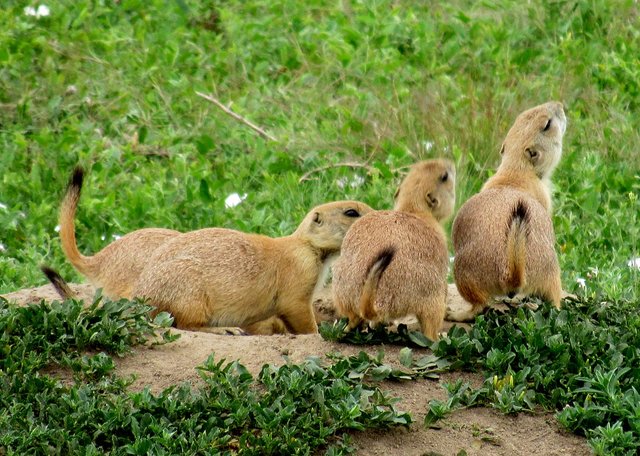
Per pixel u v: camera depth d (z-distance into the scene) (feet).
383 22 61.11
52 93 54.65
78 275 42.19
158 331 32.58
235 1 66.03
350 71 57.52
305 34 60.95
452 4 64.69
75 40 57.82
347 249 32.86
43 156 49.62
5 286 40.32
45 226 45.19
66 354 30.71
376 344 31.94
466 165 48.14
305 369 29.68
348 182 48.37
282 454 27.27
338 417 27.99
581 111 54.60
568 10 61.41
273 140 51.01
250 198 47.26
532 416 29.17
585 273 41.75
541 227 34.55
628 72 55.93
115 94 55.06
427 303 32.04
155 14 63.46
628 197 47.32
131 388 29.78
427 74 57.00
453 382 30.27
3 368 30.04
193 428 27.89
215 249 35.37
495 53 57.88
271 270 36.04
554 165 39.19
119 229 44.78
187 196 45.93
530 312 33.32
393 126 51.62
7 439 27.09
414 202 34.47
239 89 57.57
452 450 28.14
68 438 27.37
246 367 30.73
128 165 50.19
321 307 39.63
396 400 28.89
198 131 53.01
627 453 27.35
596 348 30.94
